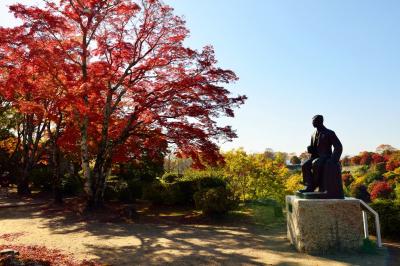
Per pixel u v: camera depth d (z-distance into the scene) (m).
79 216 14.41
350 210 8.88
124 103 16.80
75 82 13.52
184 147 15.21
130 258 8.52
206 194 13.81
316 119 9.59
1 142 28.67
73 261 8.20
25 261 7.75
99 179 15.80
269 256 8.57
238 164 17.95
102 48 14.75
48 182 23.62
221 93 14.22
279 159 19.20
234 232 11.53
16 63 13.40
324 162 9.32
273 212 14.73
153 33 15.61
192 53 14.38
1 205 17.91
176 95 14.46
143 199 19.12
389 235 9.94
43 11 13.38
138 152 16.47
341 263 7.89
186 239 10.53
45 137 25.89
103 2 14.77
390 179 36.69
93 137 16.47
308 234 8.80
